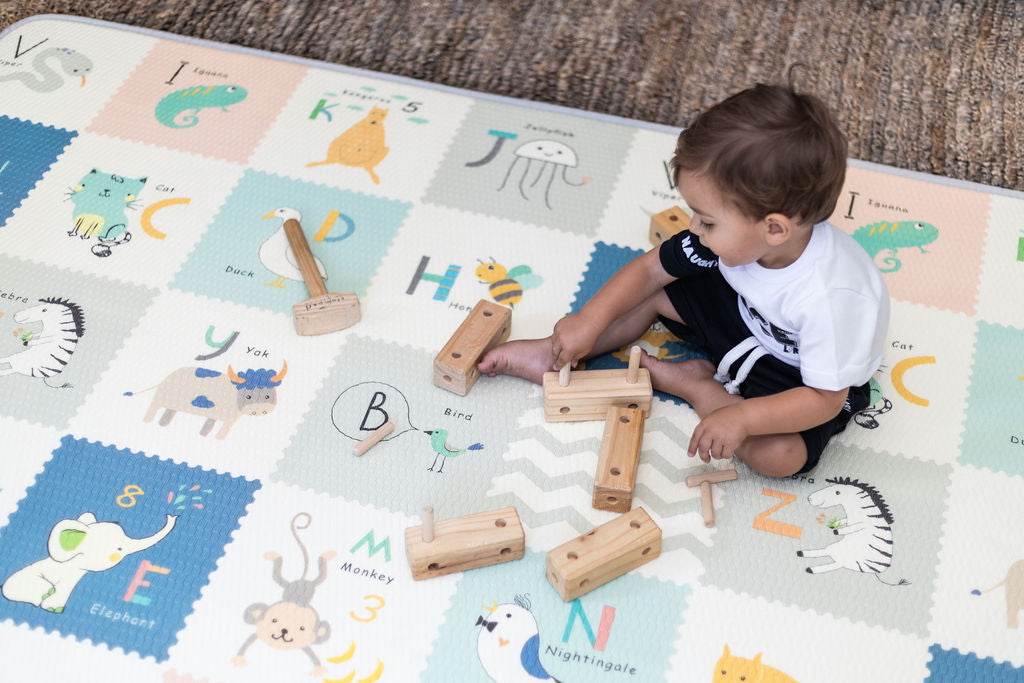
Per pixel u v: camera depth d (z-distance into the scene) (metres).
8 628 1.15
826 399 1.20
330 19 1.95
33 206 1.58
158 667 1.13
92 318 1.44
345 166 1.67
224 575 1.20
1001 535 1.26
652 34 1.94
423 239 1.57
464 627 1.17
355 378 1.39
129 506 1.25
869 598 1.21
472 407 1.37
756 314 1.27
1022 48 1.93
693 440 1.24
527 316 1.48
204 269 1.51
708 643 1.17
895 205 1.63
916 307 1.49
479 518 1.21
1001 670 1.15
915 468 1.32
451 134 1.72
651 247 1.57
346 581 1.20
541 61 1.89
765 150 1.05
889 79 1.87
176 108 1.74
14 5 1.92
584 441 1.34
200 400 1.36
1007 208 1.63
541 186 1.65
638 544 1.19
